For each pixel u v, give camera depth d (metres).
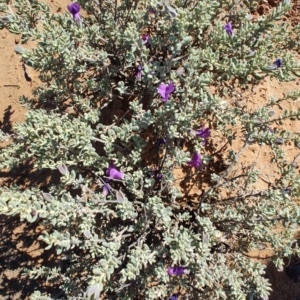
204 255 0.35
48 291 0.52
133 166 0.44
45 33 0.39
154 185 0.45
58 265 0.52
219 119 0.42
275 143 0.40
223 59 0.40
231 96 0.48
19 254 0.53
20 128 0.38
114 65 0.46
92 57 0.44
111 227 0.44
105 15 0.44
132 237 0.44
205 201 0.46
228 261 0.45
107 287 0.40
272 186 0.46
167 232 0.40
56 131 0.39
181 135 0.42
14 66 0.58
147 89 0.44
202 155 0.46
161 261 0.39
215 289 0.38
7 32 0.59
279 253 0.41
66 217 0.34
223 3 0.44
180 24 0.36
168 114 0.40
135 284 0.43
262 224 0.40
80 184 0.39
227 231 0.43
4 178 0.55
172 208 0.45
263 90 0.52
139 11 0.45
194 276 0.42
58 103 0.48
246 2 0.44
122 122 0.49
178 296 0.45
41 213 0.32
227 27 0.42
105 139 0.39
